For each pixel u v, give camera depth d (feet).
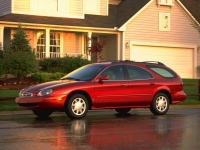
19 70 75.61
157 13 101.50
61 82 44.27
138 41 99.50
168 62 103.65
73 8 96.53
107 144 29.07
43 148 27.48
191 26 105.40
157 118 44.24
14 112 48.75
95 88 43.93
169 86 48.21
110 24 98.37
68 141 29.96
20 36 83.46
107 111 52.01
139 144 29.19
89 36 94.89
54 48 96.73
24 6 91.35
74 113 43.16
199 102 61.57
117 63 46.34
